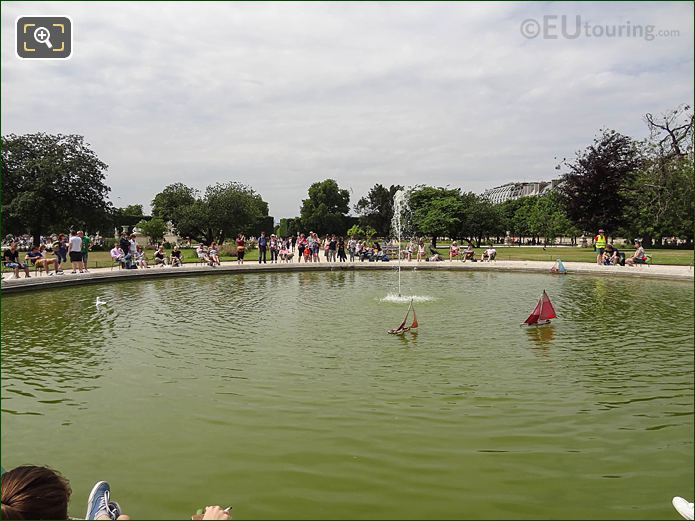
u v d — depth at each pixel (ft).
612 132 158.81
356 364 29.53
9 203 163.53
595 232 159.63
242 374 27.73
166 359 31.07
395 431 19.85
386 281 77.10
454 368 28.55
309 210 300.20
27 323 43.01
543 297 41.16
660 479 16.19
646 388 25.04
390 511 14.35
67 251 101.81
